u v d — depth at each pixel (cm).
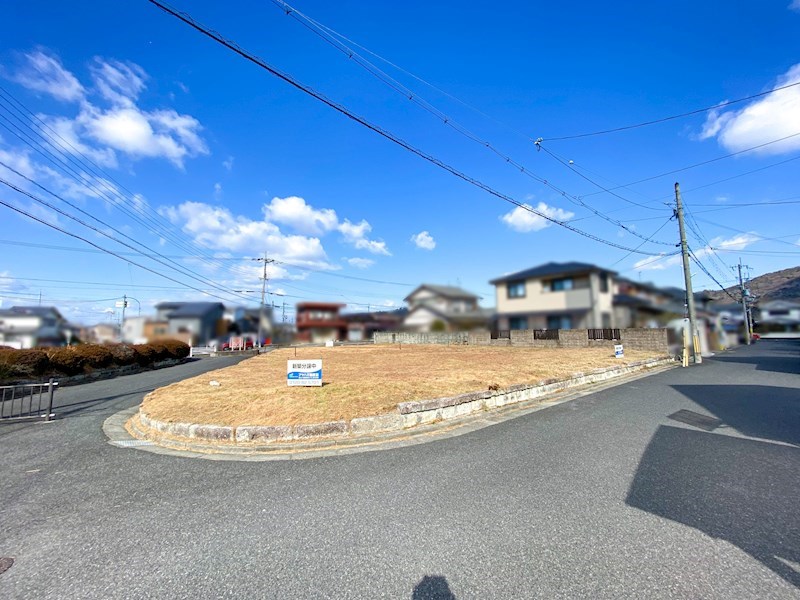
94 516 328
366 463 456
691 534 281
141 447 542
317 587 229
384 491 370
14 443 568
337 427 566
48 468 455
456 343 2556
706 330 2455
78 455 505
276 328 4494
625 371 1277
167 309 3353
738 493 350
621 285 2061
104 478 420
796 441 507
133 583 237
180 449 530
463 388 764
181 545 279
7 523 318
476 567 246
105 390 1080
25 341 1911
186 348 2211
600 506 327
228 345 2992
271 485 393
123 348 1545
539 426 618
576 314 1995
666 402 790
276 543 279
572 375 1017
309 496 362
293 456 491
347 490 375
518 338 2164
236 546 276
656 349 1748
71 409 828
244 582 235
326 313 4641
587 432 570
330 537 286
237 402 664
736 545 267
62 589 232
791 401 766
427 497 353
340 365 1305
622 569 241
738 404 747
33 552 273
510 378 890
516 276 2194
